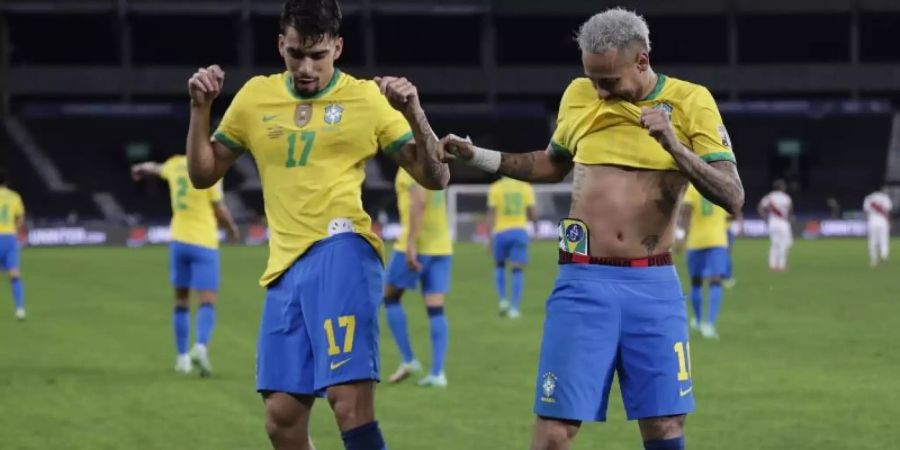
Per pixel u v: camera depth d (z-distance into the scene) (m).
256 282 68.88
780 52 155.50
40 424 26.50
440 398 29.75
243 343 41.56
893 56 156.25
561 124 15.67
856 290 61.06
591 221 15.10
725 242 42.59
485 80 144.50
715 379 32.41
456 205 121.88
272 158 15.95
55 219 132.12
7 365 36.31
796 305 53.69
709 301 42.31
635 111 14.96
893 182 137.38
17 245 50.44
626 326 14.92
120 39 140.75
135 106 140.38
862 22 152.75
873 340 40.97
